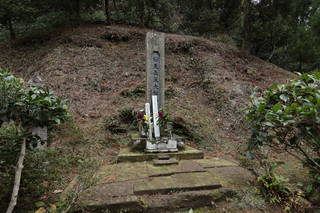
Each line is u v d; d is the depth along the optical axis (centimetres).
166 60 779
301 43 895
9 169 200
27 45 782
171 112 507
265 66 893
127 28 942
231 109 564
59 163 288
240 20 987
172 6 1132
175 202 214
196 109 553
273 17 953
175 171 276
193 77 706
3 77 173
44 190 224
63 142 355
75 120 430
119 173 271
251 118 253
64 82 575
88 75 628
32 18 821
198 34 1141
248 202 221
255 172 279
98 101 529
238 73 776
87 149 351
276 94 244
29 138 202
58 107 190
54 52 691
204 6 1180
